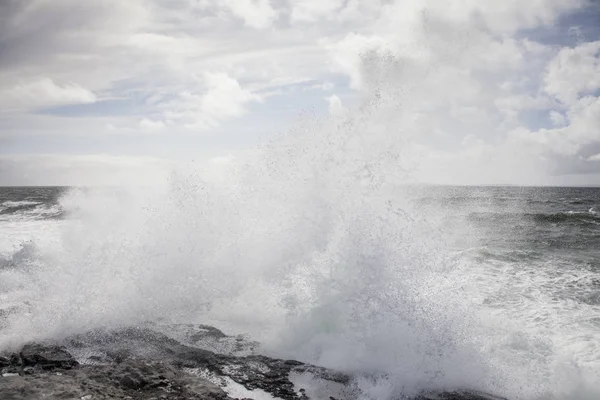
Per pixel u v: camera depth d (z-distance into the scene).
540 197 51.72
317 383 4.40
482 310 6.71
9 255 9.38
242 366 4.68
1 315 5.73
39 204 32.28
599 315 6.64
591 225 19.30
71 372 4.22
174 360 4.74
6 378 4.00
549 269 9.96
